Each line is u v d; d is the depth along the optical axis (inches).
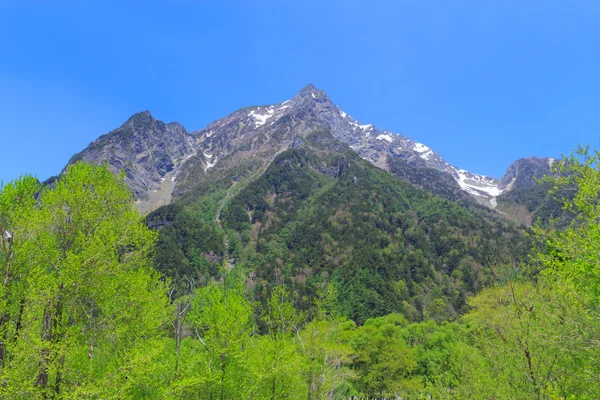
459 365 815.1
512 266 673.0
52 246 696.4
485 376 674.2
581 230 481.1
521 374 586.9
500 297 686.5
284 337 1066.1
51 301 647.8
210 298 1011.3
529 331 580.4
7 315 629.9
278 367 956.0
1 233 650.8
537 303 597.6
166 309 923.4
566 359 545.0
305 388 1125.1
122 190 826.2
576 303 488.4
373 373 1952.5
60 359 671.8
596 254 424.2
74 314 687.1
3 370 566.9
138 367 700.7
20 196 692.7
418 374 2158.0
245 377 957.8
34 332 644.7
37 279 636.7
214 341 946.1
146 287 822.5
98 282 698.8
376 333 2497.5
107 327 719.7
